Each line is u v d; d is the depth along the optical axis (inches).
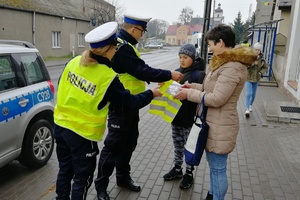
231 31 108.3
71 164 114.0
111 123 129.6
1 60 156.5
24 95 163.0
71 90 105.3
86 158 107.8
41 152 175.3
